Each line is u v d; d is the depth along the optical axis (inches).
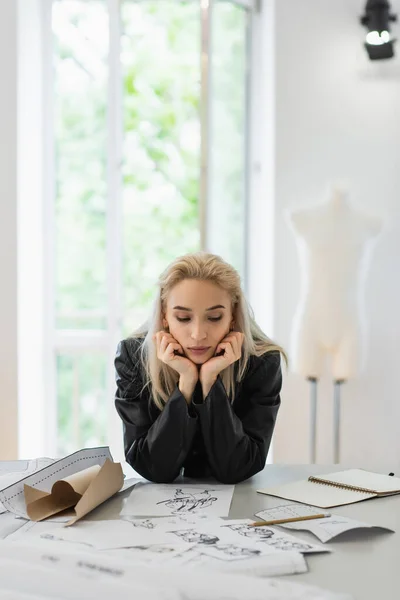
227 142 146.1
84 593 36.3
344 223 122.3
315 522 49.8
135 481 63.7
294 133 136.1
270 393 68.2
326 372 137.0
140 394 66.8
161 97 146.9
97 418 148.5
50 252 145.3
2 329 128.0
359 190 137.0
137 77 146.3
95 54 144.8
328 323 122.8
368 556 44.1
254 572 40.5
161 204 147.9
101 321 147.3
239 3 144.1
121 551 42.9
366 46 130.4
